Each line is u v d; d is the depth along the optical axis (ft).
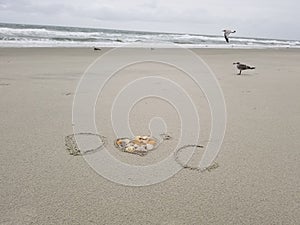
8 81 20.51
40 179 8.08
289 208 7.17
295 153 10.24
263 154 10.10
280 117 14.37
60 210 6.84
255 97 18.51
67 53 43.09
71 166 8.88
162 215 6.81
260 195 7.68
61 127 11.95
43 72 24.99
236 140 11.27
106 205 7.10
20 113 13.46
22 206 6.91
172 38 114.52
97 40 78.59
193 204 7.25
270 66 38.27
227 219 6.74
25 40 65.57
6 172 8.35
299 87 22.67
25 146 10.06
